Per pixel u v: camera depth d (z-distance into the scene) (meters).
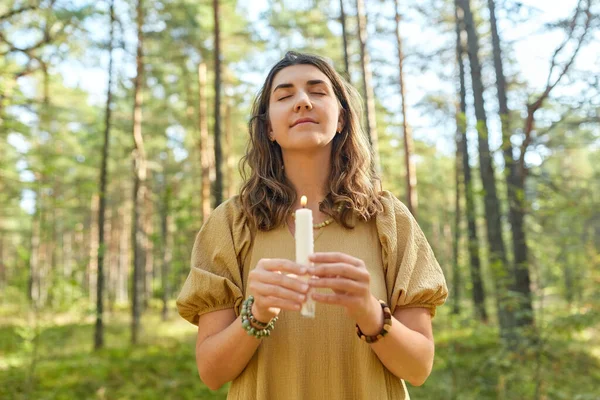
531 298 4.46
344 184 1.27
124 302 24.06
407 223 1.27
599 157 9.52
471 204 5.49
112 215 21.98
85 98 13.48
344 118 1.37
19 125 5.66
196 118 15.34
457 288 4.87
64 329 8.31
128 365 8.27
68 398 6.55
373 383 1.12
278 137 1.27
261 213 1.26
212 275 1.21
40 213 5.88
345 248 1.22
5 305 12.47
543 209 4.90
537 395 4.02
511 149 5.48
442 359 5.36
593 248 4.57
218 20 9.82
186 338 11.14
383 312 1.05
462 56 11.60
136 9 11.08
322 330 1.14
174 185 18.11
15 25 6.45
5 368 7.50
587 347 5.78
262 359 1.15
